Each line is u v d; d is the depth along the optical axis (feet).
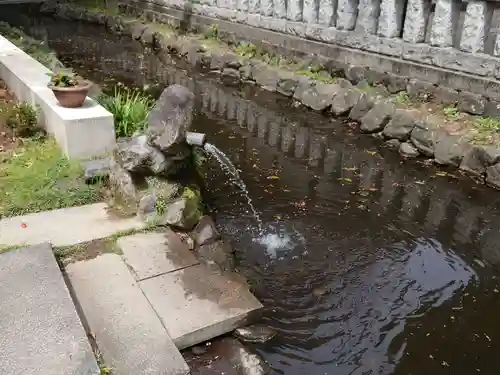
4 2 61.36
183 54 40.93
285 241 16.01
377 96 26.08
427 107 24.13
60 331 9.82
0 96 22.33
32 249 12.28
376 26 27.58
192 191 15.48
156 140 14.40
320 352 11.60
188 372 9.64
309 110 29.30
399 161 22.50
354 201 18.90
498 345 12.05
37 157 16.87
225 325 11.24
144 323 10.70
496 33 21.89
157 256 12.93
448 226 17.30
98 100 19.90
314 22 31.48
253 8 35.86
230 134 25.63
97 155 16.81
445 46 23.89
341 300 13.41
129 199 14.82
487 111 22.21
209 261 13.20
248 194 19.02
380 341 12.07
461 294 13.85
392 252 15.69
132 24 49.65
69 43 46.83
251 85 34.12
